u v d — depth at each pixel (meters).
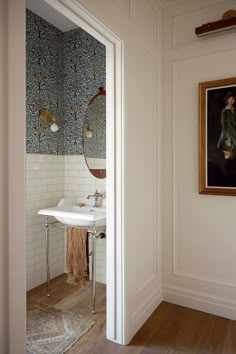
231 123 1.96
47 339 1.76
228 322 1.94
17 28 0.93
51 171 2.71
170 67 2.22
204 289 2.11
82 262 2.19
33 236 2.54
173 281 2.25
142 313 1.94
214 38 2.02
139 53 1.88
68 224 2.30
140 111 1.92
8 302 0.92
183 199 2.20
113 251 1.74
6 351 0.92
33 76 2.48
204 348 1.67
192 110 2.14
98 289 2.52
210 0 2.03
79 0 1.24
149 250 2.10
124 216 1.71
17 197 0.94
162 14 2.25
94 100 2.63
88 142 2.68
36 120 2.53
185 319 1.99
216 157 2.03
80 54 2.70
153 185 2.16
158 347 1.68
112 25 1.52
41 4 2.32
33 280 2.55
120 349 1.67
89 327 1.90
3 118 0.90
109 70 1.70
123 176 1.70
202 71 2.08
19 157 0.94
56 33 2.71
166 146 2.26
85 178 2.72
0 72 0.88
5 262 0.91
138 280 1.91
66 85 2.80
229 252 2.02
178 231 2.23
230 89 1.96
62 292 2.46
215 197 2.06
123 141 1.69
